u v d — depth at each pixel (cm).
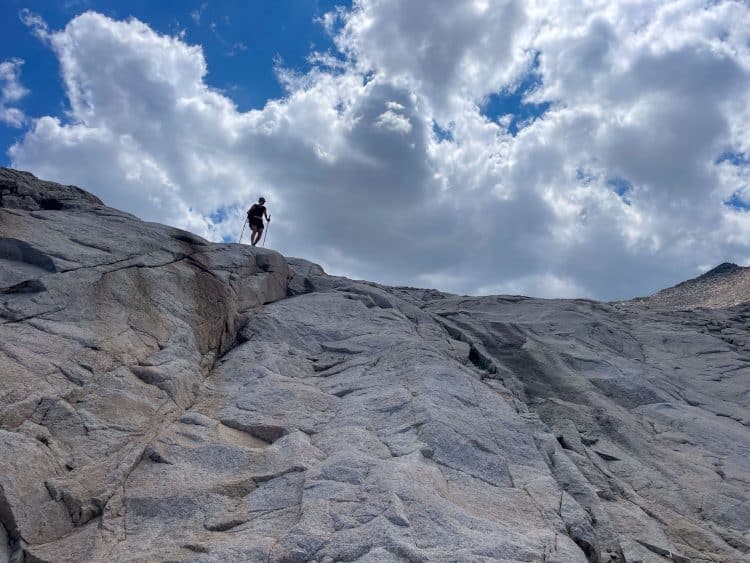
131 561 730
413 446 988
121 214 1658
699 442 1494
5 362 990
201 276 1512
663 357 2048
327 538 746
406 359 1373
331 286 2056
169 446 979
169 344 1255
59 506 816
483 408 1171
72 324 1148
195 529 804
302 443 992
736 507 1217
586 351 1934
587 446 1382
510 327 2038
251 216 2277
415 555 708
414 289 2816
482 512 855
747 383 1864
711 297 3275
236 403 1166
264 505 852
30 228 1341
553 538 801
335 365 1442
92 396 1027
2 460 821
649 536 1028
